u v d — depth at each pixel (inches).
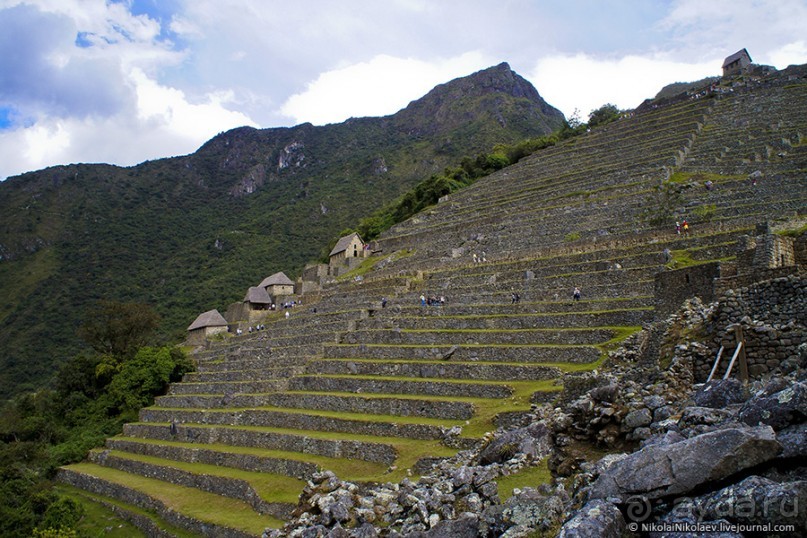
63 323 5270.7
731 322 774.5
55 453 2333.9
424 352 1813.5
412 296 2385.6
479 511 585.0
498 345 1668.3
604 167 3408.0
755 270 996.6
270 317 3326.8
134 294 5915.4
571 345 1571.1
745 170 2731.3
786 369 642.2
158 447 2023.9
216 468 1696.6
